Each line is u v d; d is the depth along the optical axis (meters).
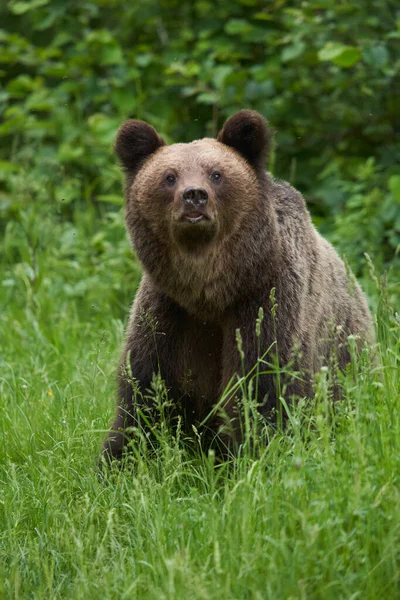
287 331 9.76
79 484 9.28
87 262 16.28
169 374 10.13
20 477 9.54
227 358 9.88
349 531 7.13
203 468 9.09
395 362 9.49
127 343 10.24
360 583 6.83
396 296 14.83
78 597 7.07
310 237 10.71
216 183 9.54
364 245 15.62
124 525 8.10
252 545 7.16
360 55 16.00
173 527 7.80
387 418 8.13
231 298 9.76
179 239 9.43
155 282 9.96
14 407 11.08
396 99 17.70
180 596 6.70
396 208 15.70
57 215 17.42
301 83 17.69
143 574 7.23
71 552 7.74
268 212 9.87
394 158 17.31
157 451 9.20
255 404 8.60
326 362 10.77
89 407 10.85
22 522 8.65
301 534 7.16
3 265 16.88
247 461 8.24
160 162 9.83
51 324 14.36
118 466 9.62
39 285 15.43
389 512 7.17
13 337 14.34
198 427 10.31
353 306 11.66
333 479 7.44
